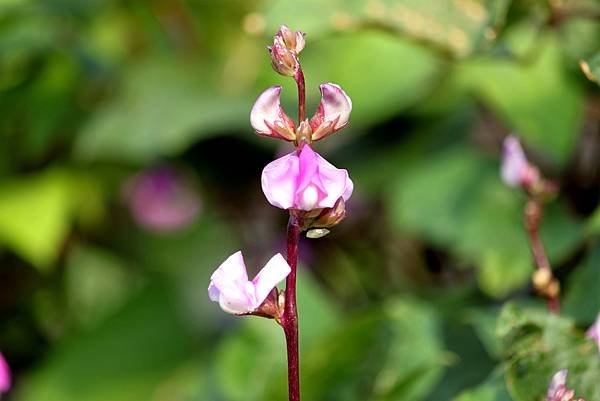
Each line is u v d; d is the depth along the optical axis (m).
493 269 0.76
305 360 0.73
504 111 0.77
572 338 0.65
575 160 0.78
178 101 0.92
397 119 0.87
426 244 0.87
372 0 0.73
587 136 0.78
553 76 0.77
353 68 0.83
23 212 0.92
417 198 0.79
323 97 0.59
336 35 0.75
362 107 0.81
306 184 0.59
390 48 0.82
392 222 0.86
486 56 0.73
